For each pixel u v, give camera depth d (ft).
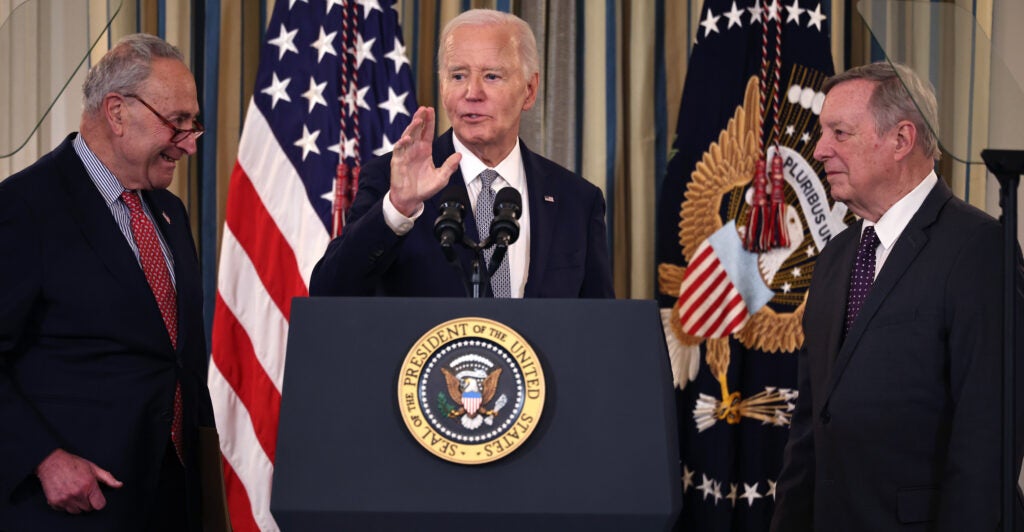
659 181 32.83
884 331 18.70
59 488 16.34
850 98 19.99
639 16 32.73
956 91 14.01
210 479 18.45
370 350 11.28
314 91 27.81
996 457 16.85
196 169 30.76
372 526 10.82
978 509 16.71
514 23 19.03
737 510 29.19
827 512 19.06
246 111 31.04
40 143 29.04
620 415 11.02
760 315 28.91
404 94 28.43
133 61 18.45
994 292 17.61
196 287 19.69
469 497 10.77
